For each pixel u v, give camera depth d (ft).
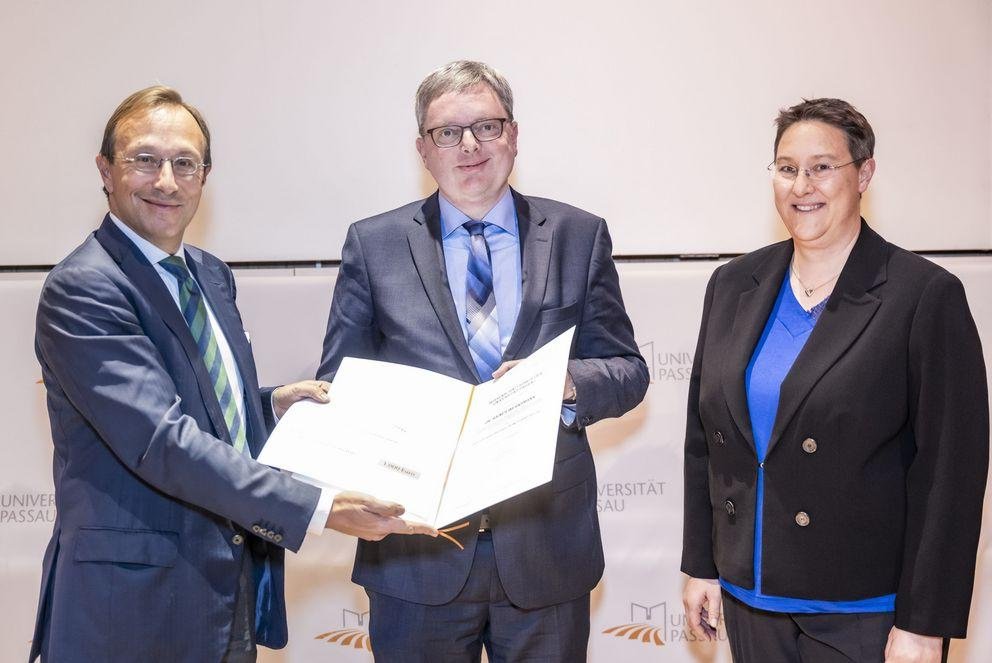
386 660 5.81
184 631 5.06
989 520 8.18
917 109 8.32
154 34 8.10
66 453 5.26
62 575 5.03
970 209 8.38
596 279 6.14
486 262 6.07
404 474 5.29
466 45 8.25
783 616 5.36
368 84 8.21
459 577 5.59
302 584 8.23
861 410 5.03
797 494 5.18
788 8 8.28
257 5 8.14
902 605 4.97
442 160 5.94
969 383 4.97
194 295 5.65
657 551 8.32
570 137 8.32
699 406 5.86
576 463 5.88
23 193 8.08
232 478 5.01
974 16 8.27
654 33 8.29
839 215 5.39
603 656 8.34
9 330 7.91
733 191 8.34
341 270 6.32
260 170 8.21
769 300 5.62
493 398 5.51
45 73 8.05
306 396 5.88
